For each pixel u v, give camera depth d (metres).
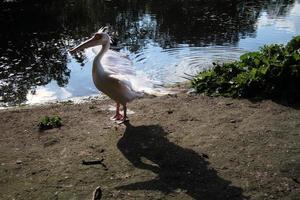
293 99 3.63
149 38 6.22
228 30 6.61
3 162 2.86
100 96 4.32
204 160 2.81
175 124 3.34
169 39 6.14
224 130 3.20
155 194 2.48
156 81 4.55
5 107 4.07
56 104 4.01
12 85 4.70
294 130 3.14
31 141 3.17
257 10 7.96
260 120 3.33
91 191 2.52
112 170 2.73
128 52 5.57
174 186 2.55
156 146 3.01
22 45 6.00
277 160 2.77
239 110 3.53
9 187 2.59
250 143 2.99
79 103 4.01
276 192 2.47
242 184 2.55
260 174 2.64
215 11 7.81
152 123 3.38
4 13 7.70
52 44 6.02
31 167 2.79
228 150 2.92
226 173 2.66
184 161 2.81
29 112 3.73
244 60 4.13
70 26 6.91
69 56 5.54
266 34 6.39
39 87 4.64
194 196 2.46
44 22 7.16
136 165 2.78
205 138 3.09
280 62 3.87
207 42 6.00
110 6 8.26
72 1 8.64
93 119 3.52
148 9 8.00
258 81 3.77
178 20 7.20
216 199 2.43
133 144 3.05
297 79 3.71
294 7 8.23
